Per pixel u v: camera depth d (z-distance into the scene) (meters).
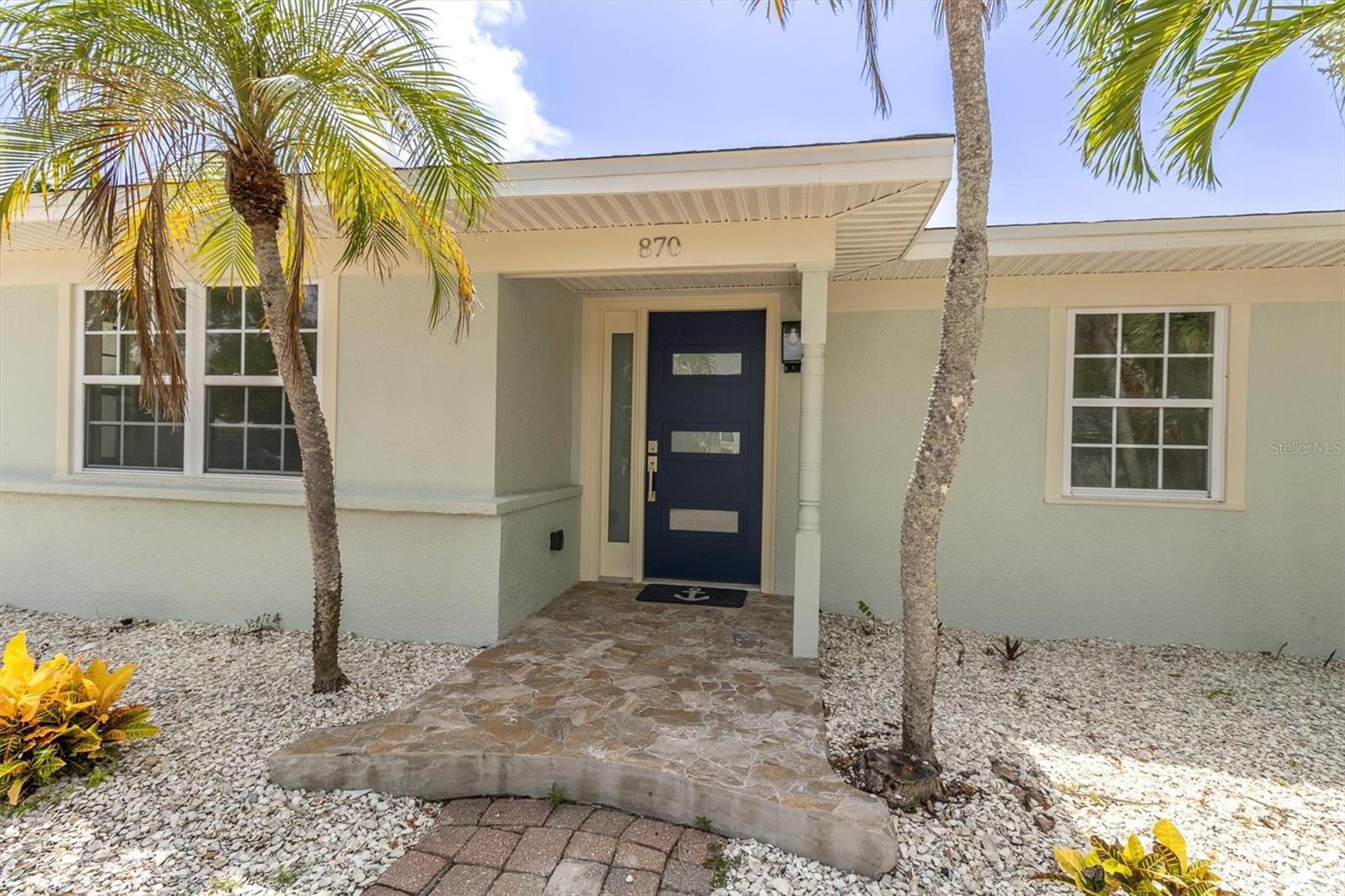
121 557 4.98
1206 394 4.97
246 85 2.93
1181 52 3.00
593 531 6.05
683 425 5.95
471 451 4.54
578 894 2.13
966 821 2.48
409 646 4.38
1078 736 3.33
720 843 2.40
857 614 5.43
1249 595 4.86
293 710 3.37
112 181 2.76
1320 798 2.79
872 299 5.39
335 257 4.65
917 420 5.34
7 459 5.28
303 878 2.20
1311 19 2.75
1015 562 5.19
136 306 2.82
